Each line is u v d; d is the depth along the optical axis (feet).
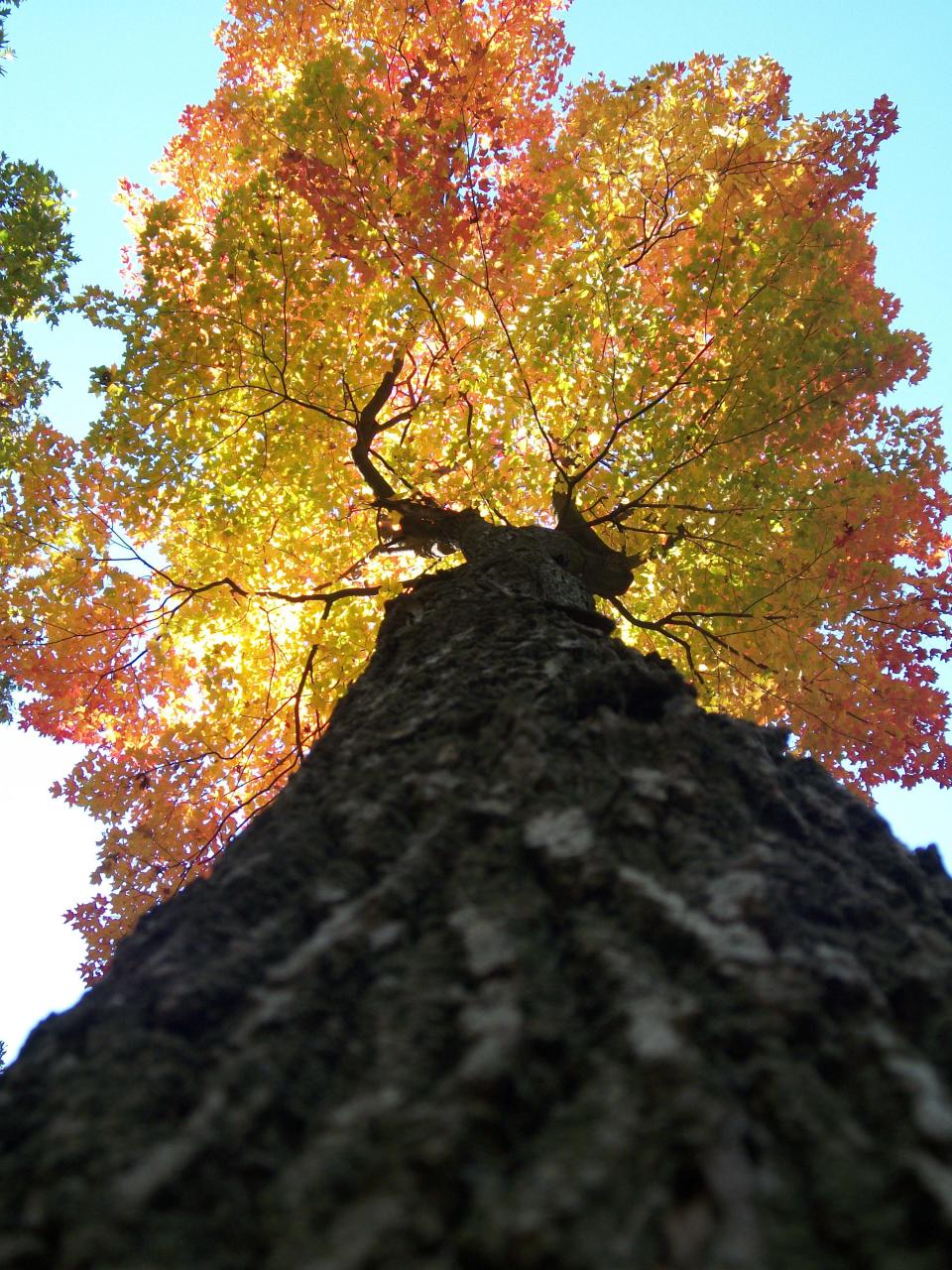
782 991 3.99
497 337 20.70
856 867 5.92
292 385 20.04
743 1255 2.77
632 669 7.54
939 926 5.41
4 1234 3.30
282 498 21.29
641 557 19.85
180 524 22.03
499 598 12.03
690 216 20.83
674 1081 3.42
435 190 18.76
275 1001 4.29
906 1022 4.31
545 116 22.71
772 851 5.40
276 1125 3.64
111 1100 3.87
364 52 18.57
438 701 8.17
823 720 20.52
